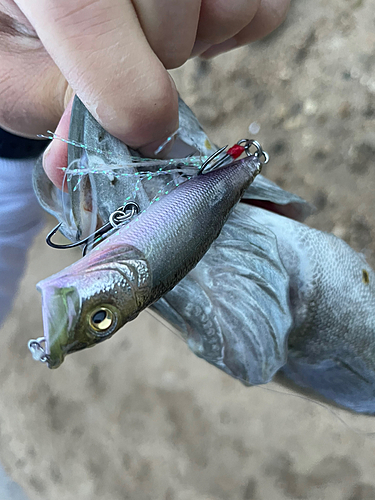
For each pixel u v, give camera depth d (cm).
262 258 15
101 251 10
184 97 39
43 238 41
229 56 37
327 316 16
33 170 15
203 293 14
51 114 16
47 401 51
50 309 9
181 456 43
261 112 36
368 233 31
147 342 46
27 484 51
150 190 13
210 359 15
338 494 36
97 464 47
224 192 12
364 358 17
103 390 48
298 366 17
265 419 40
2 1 15
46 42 12
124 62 12
